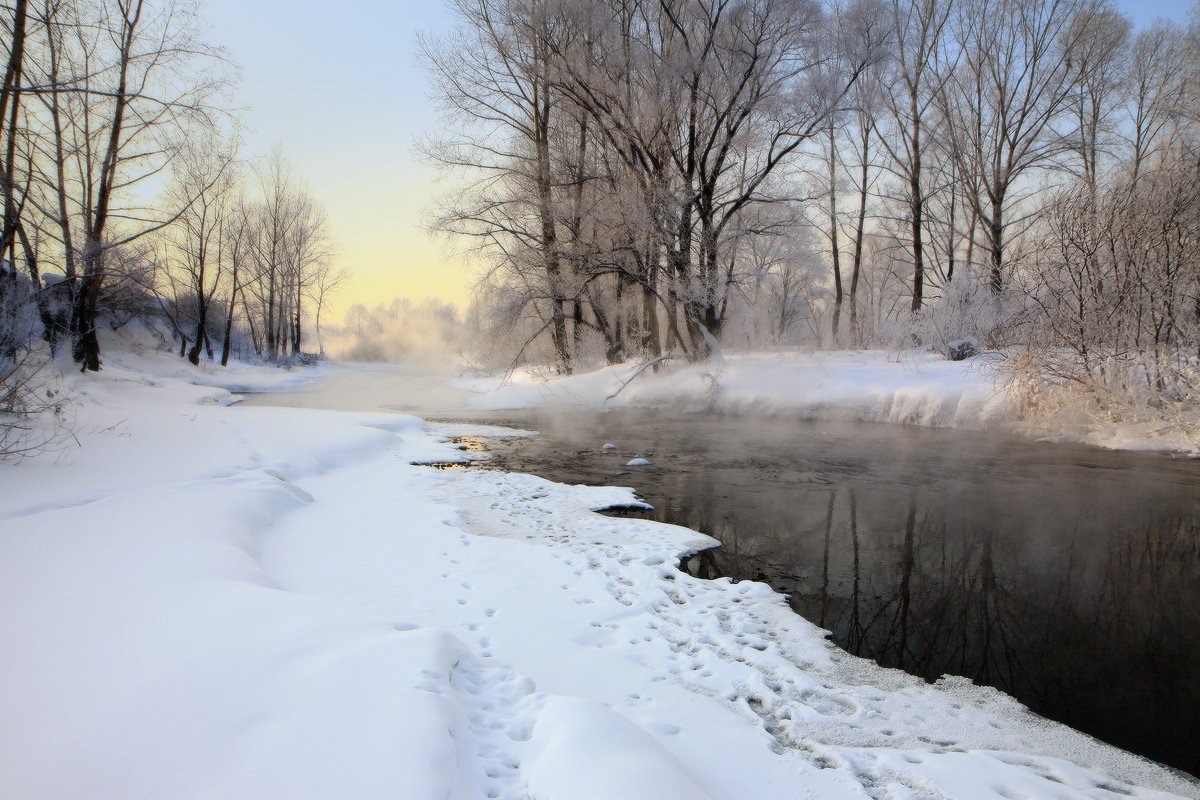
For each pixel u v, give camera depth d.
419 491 9.39
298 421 14.27
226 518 6.41
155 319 41.06
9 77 13.02
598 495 9.38
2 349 8.95
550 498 9.19
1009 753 3.65
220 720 2.73
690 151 19.95
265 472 8.86
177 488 7.45
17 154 14.92
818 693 4.27
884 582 6.36
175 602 4.07
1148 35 27.98
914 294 26.77
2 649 3.39
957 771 3.35
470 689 3.35
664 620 5.29
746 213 21.31
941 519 8.30
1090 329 12.56
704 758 3.29
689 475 10.94
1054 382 13.32
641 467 11.60
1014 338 14.00
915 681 4.51
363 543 6.80
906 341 22.81
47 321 19.28
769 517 8.45
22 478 7.21
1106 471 10.70
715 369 19.77
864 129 32.88
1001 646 5.07
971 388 15.27
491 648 4.50
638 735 2.95
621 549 7.00
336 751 2.51
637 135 20.00
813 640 5.05
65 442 9.33
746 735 3.61
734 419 17.67
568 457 12.58
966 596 6.03
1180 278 11.73
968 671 4.68
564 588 5.79
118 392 18.38
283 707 2.83
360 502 8.62
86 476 7.57
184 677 3.09
